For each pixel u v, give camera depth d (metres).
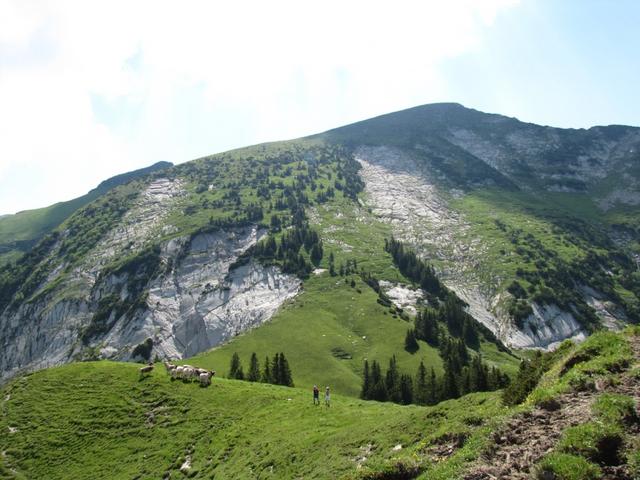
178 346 166.38
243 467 37.50
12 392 66.81
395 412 39.84
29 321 198.50
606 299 183.50
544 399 20.17
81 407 59.53
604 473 14.81
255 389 58.91
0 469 49.66
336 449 32.66
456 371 102.38
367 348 122.94
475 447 19.16
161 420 53.56
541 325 162.75
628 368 20.84
